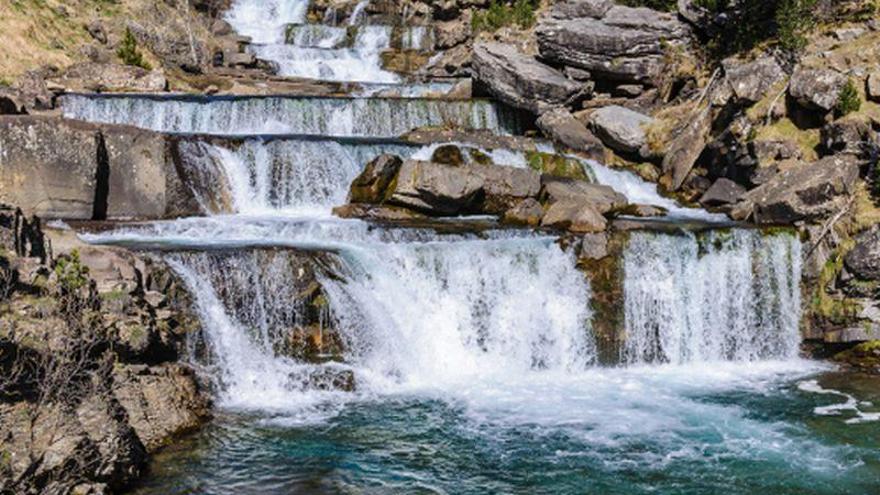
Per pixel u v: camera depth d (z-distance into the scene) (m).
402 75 42.66
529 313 19.19
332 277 17.50
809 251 20.89
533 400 16.42
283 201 23.58
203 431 13.92
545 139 29.64
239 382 16.02
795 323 20.77
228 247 17.62
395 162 23.62
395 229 20.05
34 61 34.00
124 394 13.12
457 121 30.59
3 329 11.68
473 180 22.91
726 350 20.38
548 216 22.05
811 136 24.31
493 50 31.58
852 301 19.80
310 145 23.78
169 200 21.52
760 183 24.34
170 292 15.95
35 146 19.61
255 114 28.30
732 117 26.67
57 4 38.47
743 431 14.79
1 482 9.98
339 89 37.06
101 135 20.69
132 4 42.12
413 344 18.09
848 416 15.66
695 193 26.97
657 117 29.58
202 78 37.16
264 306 16.81
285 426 14.42
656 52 30.81
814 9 27.36
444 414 15.41
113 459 11.41
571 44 31.00
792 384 17.91
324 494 11.73
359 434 14.17
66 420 11.31
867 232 20.00
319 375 16.55
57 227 18.00
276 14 48.75
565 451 13.71
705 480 12.68
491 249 19.22
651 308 19.92
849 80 23.44
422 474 12.59
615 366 19.47
